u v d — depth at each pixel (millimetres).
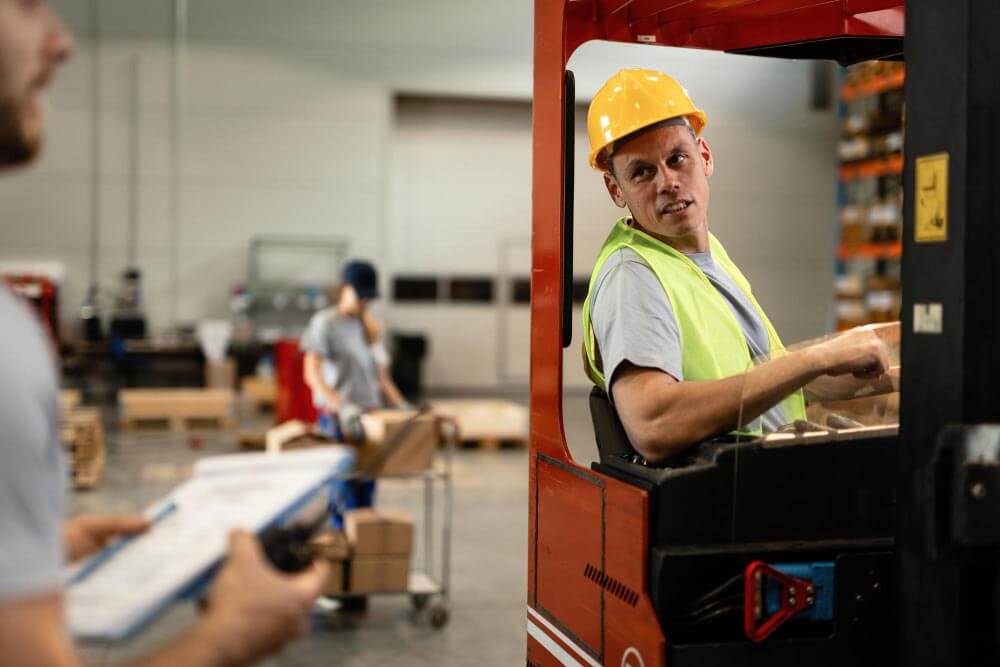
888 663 2230
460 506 8594
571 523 2650
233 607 1117
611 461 2539
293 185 16859
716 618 2199
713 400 2373
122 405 12453
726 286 2967
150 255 16547
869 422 2424
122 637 1052
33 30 1104
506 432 11555
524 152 17750
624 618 2328
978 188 1876
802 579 2182
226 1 16500
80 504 8242
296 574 1316
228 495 1321
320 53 16828
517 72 17328
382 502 8648
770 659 2176
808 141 16781
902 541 2021
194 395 12438
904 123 2010
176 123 16500
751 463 2281
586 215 9773
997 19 1873
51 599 998
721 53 3426
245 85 16656
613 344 2613
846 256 12211
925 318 1957
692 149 2924
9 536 978
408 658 5098
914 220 1982
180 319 16656
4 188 16156
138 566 1179
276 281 16828
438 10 17047
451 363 17703
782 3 3164
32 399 1007
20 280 15688
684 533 2256
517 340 17844
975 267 1877
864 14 3273
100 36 16250
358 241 17094
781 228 16625
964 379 1879
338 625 5582
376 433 5750
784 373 2326
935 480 1859
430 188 17562
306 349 6301
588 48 12648
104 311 16344
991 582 1919
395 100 17375
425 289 17547
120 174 16422
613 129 2875
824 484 2318
